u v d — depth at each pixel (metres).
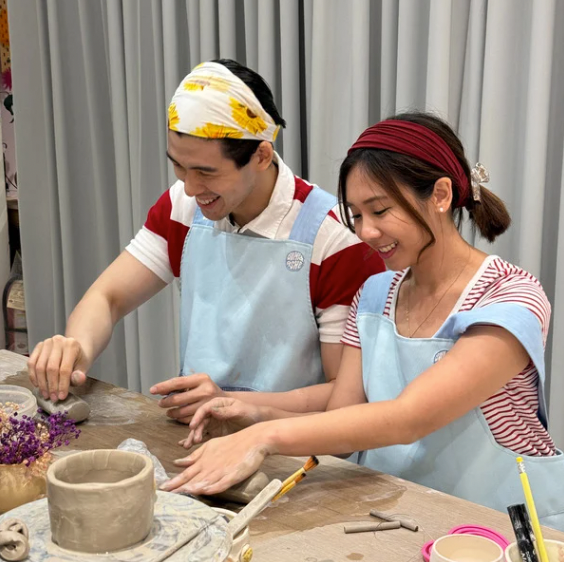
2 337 3.30
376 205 1.13
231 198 1.37
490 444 1.19
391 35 2.09
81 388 1.53
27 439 0.98
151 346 2.86
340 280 1.47
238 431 1.23
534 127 1.85
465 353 1.10
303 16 2.30
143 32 2.65
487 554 0.85
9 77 3.13
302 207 1.50
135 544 0.73
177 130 1.29
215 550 0.73
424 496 1.05
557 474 1.20
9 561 0.71
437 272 1.24
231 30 2.40
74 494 0.70
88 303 1.63
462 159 1.18
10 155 3.21
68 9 2.88
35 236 3.15
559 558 0.79
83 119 2.99
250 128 1.31
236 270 1.54
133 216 2.85
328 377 1.53
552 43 1.83
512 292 1.17
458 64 2.04
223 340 1.56
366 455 1.32
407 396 1.11
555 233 1.99
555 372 1.91
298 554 0.89
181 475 1.04
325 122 2.21
